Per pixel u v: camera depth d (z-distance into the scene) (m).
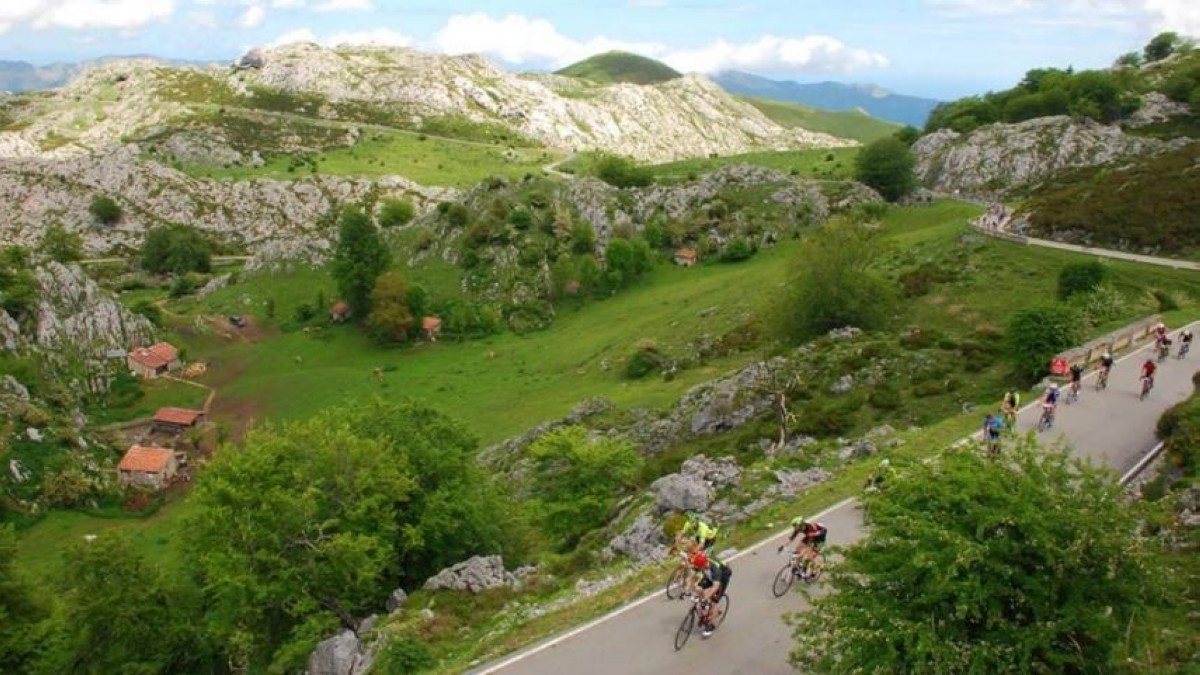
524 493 53.78
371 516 34.03
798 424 48.97
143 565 37.47
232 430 94.06
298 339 121.44
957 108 185.12
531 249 132.50
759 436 50.03
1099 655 13.38
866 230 75.75
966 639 13.80
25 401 84.56
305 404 99.12
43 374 96.31
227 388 106.56
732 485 32.44
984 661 13.27
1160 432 32.19
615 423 68.06
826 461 34.12
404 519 37.12
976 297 71.38
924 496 15.51
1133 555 13.48
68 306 108.19
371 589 31.83
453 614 26.16
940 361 53.44
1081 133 145.88
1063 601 13.67
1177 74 162.38
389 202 176.12
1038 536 13.70
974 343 54.78
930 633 13.55
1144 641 14.32
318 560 31.92
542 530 43.84
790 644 20.28
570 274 127.12
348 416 41.12
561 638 20.97
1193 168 87.50
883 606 14.56
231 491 31.14
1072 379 38.44
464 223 141.38
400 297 118.56
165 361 109.12
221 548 31.20
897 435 36.31
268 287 136.38
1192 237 75.38
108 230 197.75
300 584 30.70
